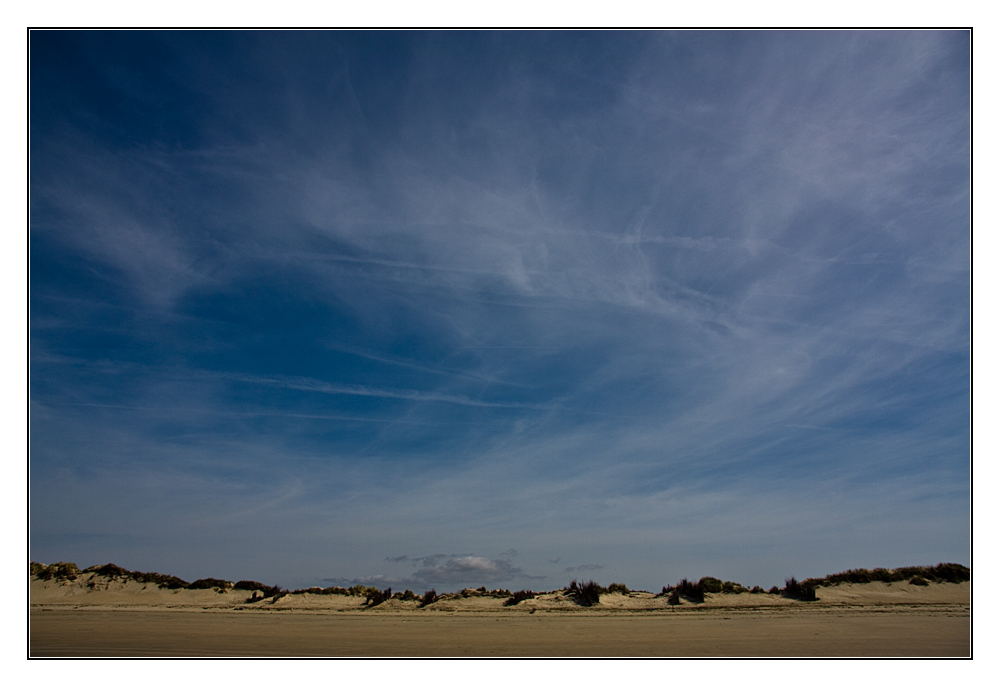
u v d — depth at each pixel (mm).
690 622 26422
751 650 19016
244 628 24844
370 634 23203
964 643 20109
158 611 31516
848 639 21016
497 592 37312
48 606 33000
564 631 23953
